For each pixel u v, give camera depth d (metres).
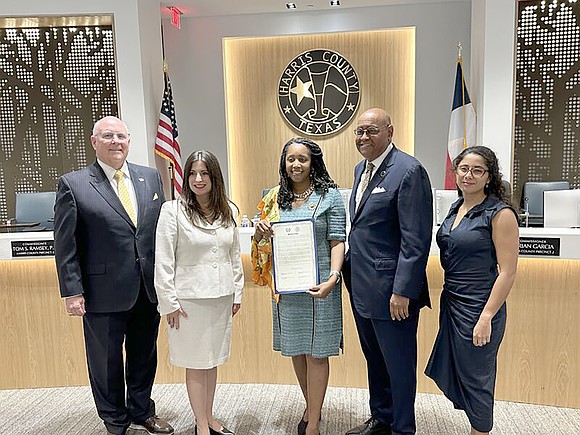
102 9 3.75
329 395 3.12
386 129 2.30
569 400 2.90
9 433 2.79
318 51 5.72
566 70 3.83
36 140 4.30
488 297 2.14
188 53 5.77
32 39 4.13
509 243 2.07
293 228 2.41
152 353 2.70
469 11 5.32
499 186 2.15
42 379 3.33
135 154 3.90
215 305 2.42
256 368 3.28
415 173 2.21
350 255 2.42
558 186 3.97
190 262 2.38
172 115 4.28
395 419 2.43
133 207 2.51
